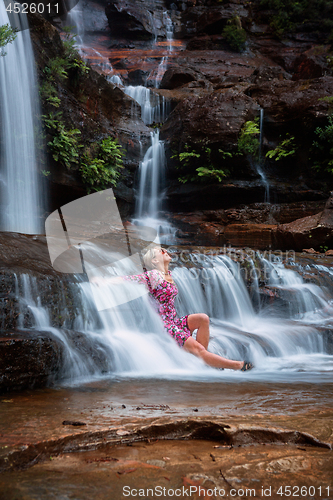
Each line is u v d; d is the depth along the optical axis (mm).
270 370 4605
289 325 6336
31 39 10055
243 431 2154
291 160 14281
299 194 13359
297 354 5602
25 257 5039
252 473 1753
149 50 21781
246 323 6570
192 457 1929
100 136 12289
